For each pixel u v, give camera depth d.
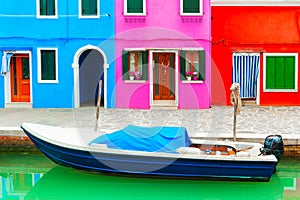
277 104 20.61
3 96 19.83
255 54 20.52
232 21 20.52
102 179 10.41
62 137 10.73
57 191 10.05
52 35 19.78
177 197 9.56
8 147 12.59
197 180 10.00
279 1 20.27
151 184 10.11
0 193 9.92
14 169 11.51
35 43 19.78
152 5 19.52
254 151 10.32
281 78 20.56
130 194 9.77
